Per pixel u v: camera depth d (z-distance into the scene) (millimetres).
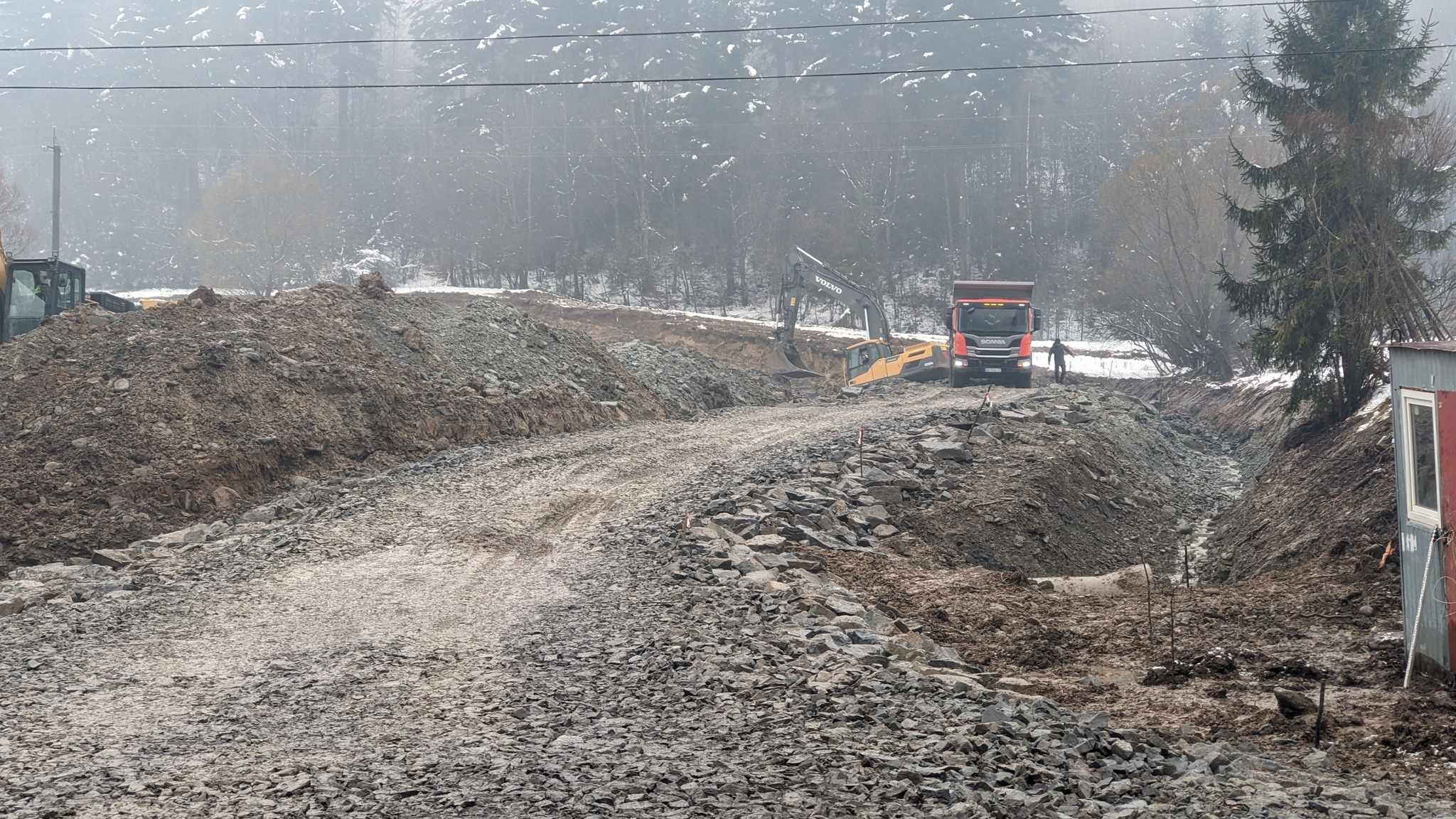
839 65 106312
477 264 104062
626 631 12727
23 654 11719
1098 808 7293
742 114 97438
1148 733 9555
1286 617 14109
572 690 10344
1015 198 95500
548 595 14719
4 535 19781
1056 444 28531
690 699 10023
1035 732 9031
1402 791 8156
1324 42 27297
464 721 9383
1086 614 15156
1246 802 7414
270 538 17812
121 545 20250
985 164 98812
